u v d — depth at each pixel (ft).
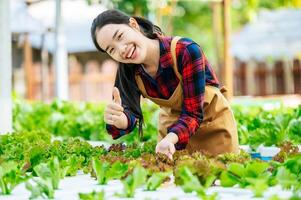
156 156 12.98
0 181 11.05
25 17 64.95
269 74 108.47
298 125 19.83
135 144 16.56
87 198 9.60
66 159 14.29
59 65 45.42
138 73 15.65
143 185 11.32
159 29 15.72
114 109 15.08
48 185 10.59
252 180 10.27
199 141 16.49
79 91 94.22
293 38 95.09
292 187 10.74
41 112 32.83
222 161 13.23
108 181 12.18
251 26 99.60
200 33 126.62
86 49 88.28
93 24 14.89
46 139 19.81
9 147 16.40
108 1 57.36
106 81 94.22
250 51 96.78
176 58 15.07
